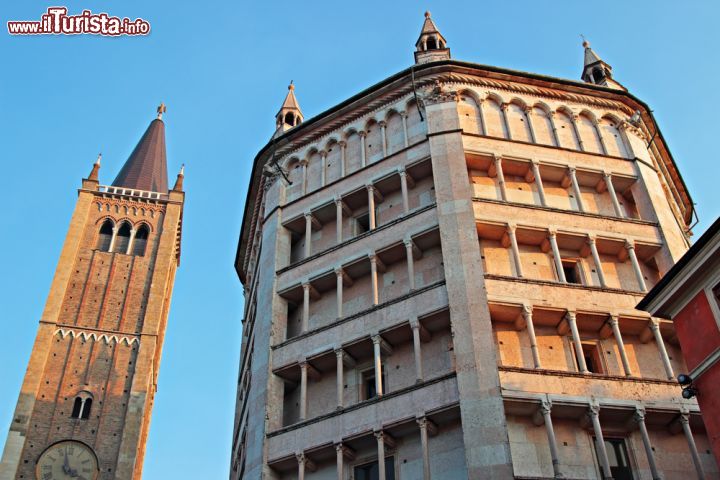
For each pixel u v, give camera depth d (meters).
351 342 37.78
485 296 35.19
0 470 71.12
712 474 33.44
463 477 31.62
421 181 43.28
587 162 43.91
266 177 50.44
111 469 74.75
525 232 39.34
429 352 36.53
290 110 56.38
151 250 93.06
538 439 32.75
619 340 35.84
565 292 36.69
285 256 45.56
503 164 42.75
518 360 35.41
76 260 88.94
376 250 40.38
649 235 41.16
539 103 46.69
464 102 45.47
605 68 52.25
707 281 27.80
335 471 35.75
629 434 33.91
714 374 27.03
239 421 50.81
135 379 80.88
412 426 33.66
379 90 47.28
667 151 50.38
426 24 51.88
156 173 107.81
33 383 77.50
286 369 39.41
